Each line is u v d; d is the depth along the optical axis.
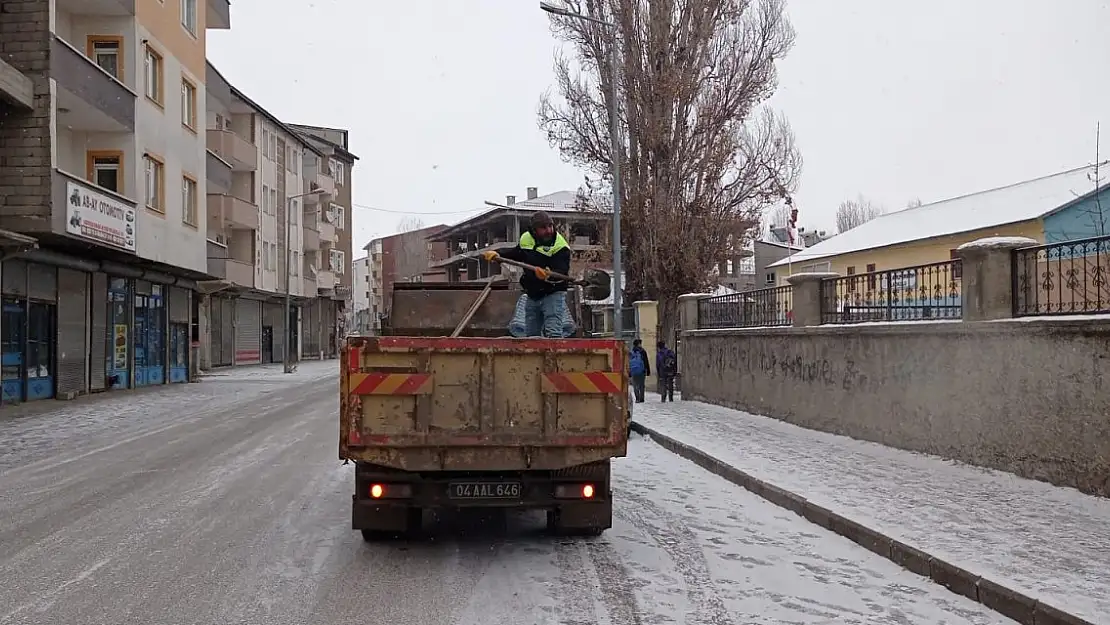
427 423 6.73
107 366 25.64
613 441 6.88
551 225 8.39
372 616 5.50
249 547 7.29
